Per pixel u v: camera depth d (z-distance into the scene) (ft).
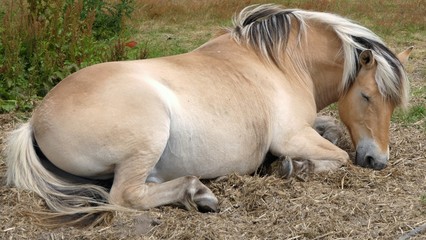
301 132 18.67
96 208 15.29
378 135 18.89
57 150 15.66
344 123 19.88
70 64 27.22
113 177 16.42
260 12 20.01
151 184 16.14
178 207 16.11
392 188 17.80
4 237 14.55
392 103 19.07
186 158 16.83
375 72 18.90
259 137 18.07
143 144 15.69
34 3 28.02
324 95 20.26
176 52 36.45
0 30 27.45
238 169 17.95
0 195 15.97
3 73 26.02
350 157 20.44
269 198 16.67
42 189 15.80
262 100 18.16
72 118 15.52
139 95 15.87
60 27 28.45
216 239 14.67
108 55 30.37
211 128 16.97
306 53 19.74
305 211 16.01
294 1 55.88
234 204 16.58
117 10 40.37
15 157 15.89
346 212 16.05
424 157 20.62
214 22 48.60
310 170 18.26
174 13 50.08
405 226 15.40
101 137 15.47
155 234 14.85
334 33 19.93
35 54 26.68
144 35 42.78
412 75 32.99
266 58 19.04
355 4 55.26
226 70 17.98
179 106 16.53
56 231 14.83
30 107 24.99
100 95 15.76
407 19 49.49
